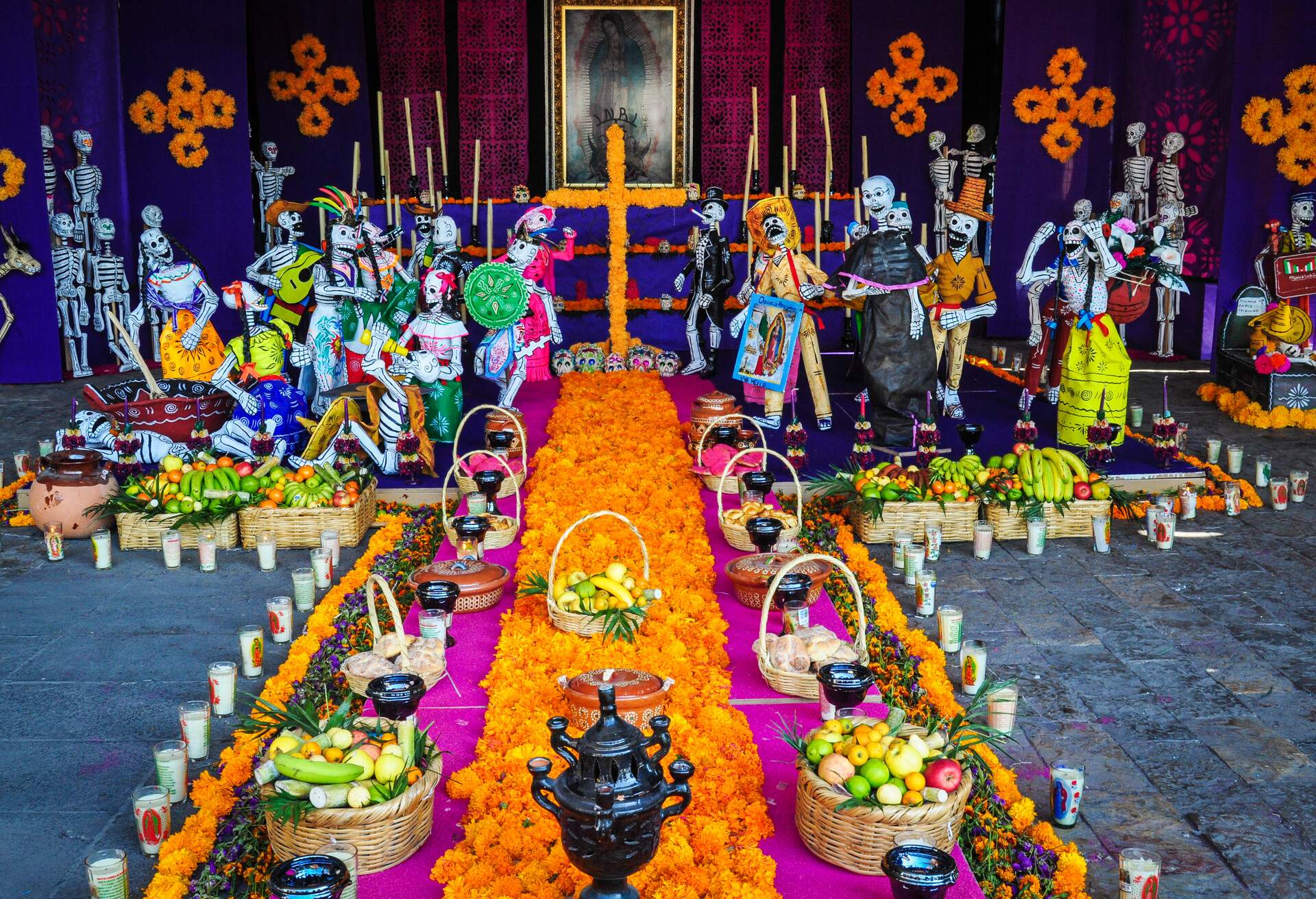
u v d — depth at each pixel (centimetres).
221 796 479
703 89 1725
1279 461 1031
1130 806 506
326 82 1670
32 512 851
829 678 458
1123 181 1585
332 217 1227
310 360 1080
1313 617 708
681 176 1731
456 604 640
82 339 1449
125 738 562
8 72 1342
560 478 864
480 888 388
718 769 463
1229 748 554
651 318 1495
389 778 419
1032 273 1089
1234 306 1241
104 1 1452
